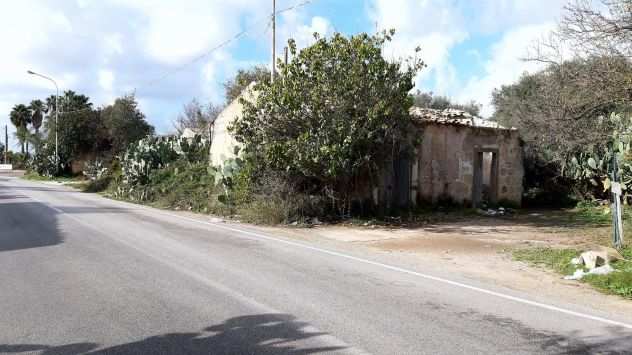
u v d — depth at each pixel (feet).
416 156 57.98
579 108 48.75
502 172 68.54
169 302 20.70
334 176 50.62
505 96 98.68
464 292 23.59
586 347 16.58
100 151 171.83
